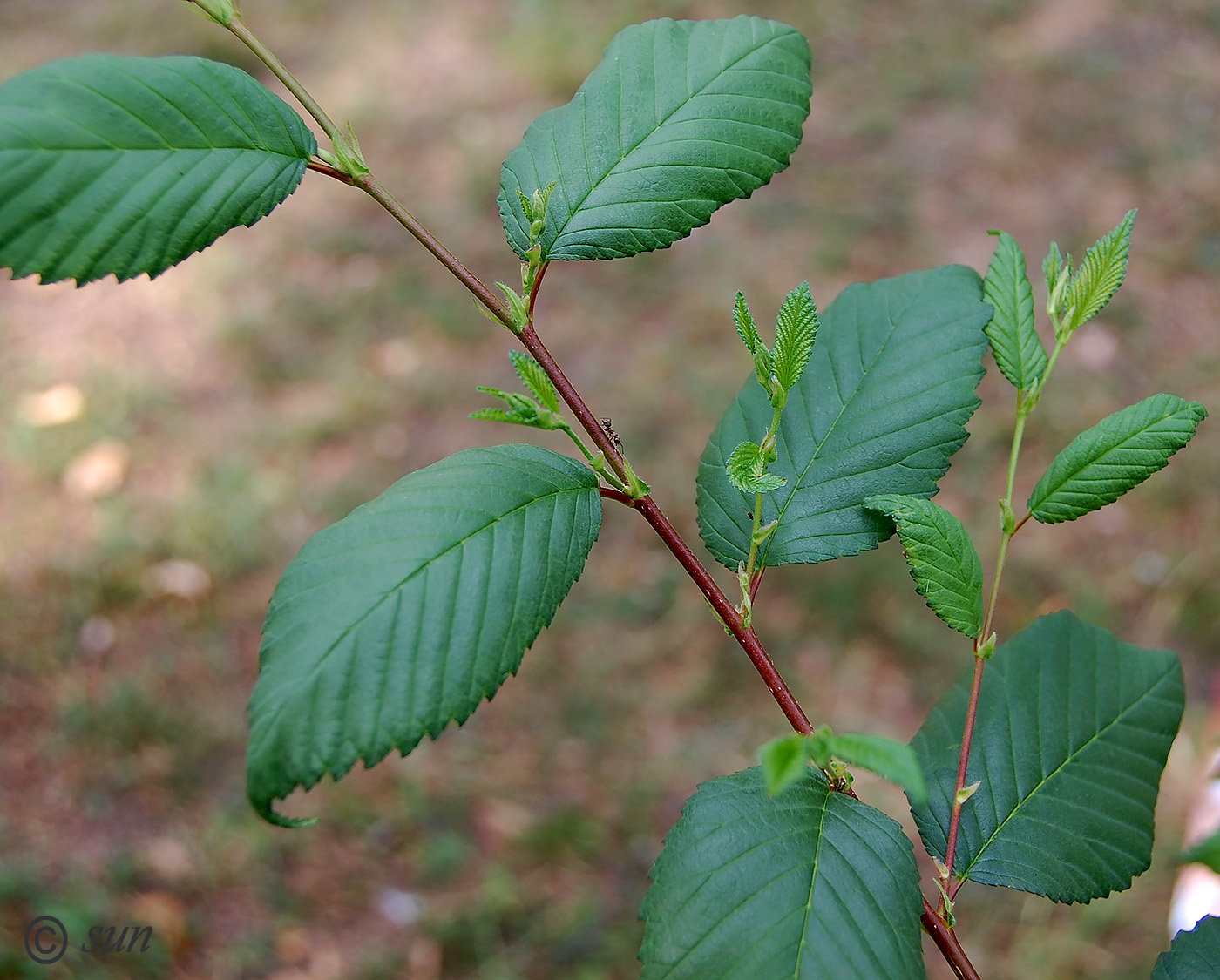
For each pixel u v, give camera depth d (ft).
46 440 14.80
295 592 2.58
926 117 19.56
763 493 3.37
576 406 2.88
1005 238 3.47
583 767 12.34
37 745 11.98
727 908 2.54
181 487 14.40
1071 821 3.14
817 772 2.83
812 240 17.35
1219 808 4.31
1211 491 14.20
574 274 17.04
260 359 16.07
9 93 2.51
